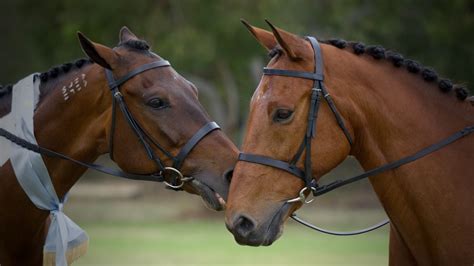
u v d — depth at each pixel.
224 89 61.84
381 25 45.47
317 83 8.80
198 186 9.92
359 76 9.09
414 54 46.62
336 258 29.70
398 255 9.55
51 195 10.30
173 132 9.95
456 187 8.95
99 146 10.38
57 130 10.39
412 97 9.18
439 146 9.02
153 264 27.23
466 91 9.35
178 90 10.12
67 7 49.75
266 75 8.94
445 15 44.62
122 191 59.56
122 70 10.16
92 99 10.30
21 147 10.28
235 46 48.94
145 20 48.97
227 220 8.61
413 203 9.03
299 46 8.91
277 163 8.62
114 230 41.94
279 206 8.61
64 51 52.47
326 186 8.88
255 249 33.47
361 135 9.06
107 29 49.78
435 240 8.96
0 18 54.38
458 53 45.12
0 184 10.30
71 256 10.46
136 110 10.06
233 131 56.28
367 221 44.97
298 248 34.34
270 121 8.69
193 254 30.97
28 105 10.40
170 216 49.44
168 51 47.47
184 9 48.03
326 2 47.81
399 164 9.00
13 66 54.69
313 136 8.70
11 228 10.34
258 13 47.25
